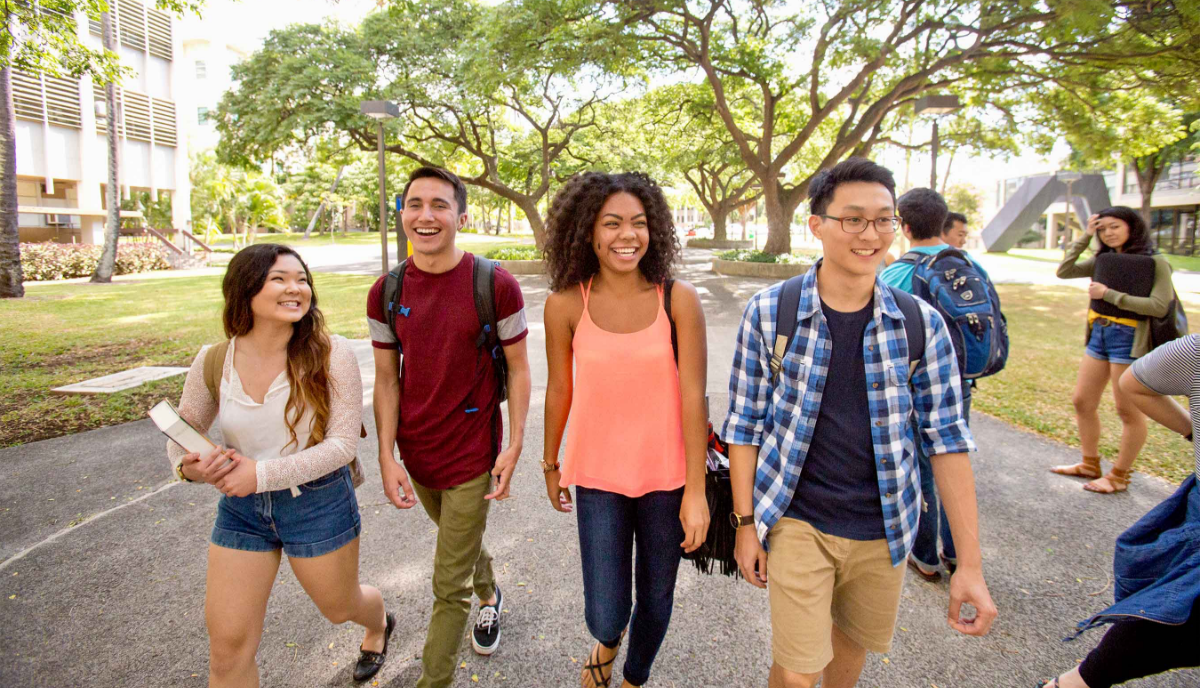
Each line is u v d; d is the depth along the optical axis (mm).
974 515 1666
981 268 2893
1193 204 31062
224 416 1938
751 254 18984
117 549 3377
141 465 4555
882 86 17797
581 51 13422
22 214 25188
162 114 28188
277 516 1902
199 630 2709
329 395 1995
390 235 58094
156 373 7164
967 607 2777
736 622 2732
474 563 2213
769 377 1818
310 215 66250
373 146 20219
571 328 2053
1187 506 1785
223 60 51531
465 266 2154
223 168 41562
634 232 1849
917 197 3025
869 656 2496
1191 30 10805
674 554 2010
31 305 13016
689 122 23453
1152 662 1730
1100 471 4160
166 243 24750
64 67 8781
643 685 2350
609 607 1979
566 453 2053
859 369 1727
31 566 3205
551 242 2002
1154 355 1947
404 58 18438
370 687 2352
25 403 6062
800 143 17203
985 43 13570
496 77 14789
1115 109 15914
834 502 1741
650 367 1932
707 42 15453
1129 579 1869
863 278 1700
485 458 2191
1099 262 3793
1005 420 5492
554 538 3469
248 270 1860
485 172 22297
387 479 2162
